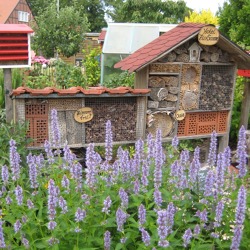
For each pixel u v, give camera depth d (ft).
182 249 8.65
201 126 20.33
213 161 11.13
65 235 8.85
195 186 10.69
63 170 10.92
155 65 18.34
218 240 8.77
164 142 19.51
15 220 9.20
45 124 16.92
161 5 91.20
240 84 24.73
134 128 18.66
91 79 37.47
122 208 8.91
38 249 8.95
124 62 20.02
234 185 10.23
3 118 18.93
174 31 20.12
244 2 28.32
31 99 16.39
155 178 9.66
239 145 10.39
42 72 36.01
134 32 37.40
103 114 17.97
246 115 22.86
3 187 10.03
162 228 7.63
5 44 15.74
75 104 17.22
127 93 17.60
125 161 10.30
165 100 19.03
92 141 18.06
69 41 72.08
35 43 71.77
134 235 8.76
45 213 9.65
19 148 15.34
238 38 28.53
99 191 10.00
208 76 19.79
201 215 8.89
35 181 10.00
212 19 37.47
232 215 9.46
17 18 104.68
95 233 9.12
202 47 19.08
